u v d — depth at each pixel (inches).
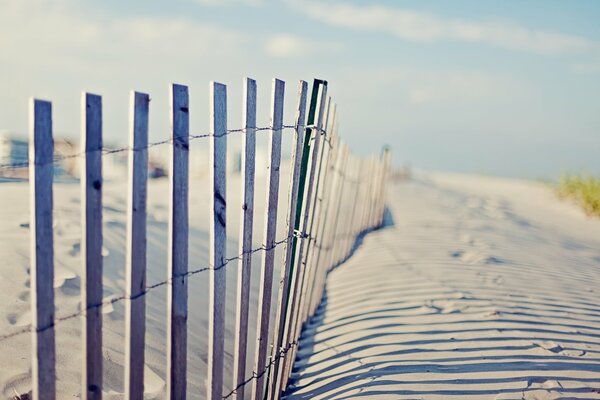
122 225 184.1
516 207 568.7
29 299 115.9
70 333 110.3
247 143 82.4
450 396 105.8
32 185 58.0
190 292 152.0
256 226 258.5
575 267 233.9
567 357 122.1
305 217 110.0
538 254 255.9
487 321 143.6
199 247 195.5
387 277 194.5
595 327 144.5
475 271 201.8
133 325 70.2
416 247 251.0
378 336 138.3
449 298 165.5
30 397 90.3
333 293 185.9
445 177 1451.8
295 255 110.5
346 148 186.9
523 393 105.7
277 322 106.3
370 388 110.8
